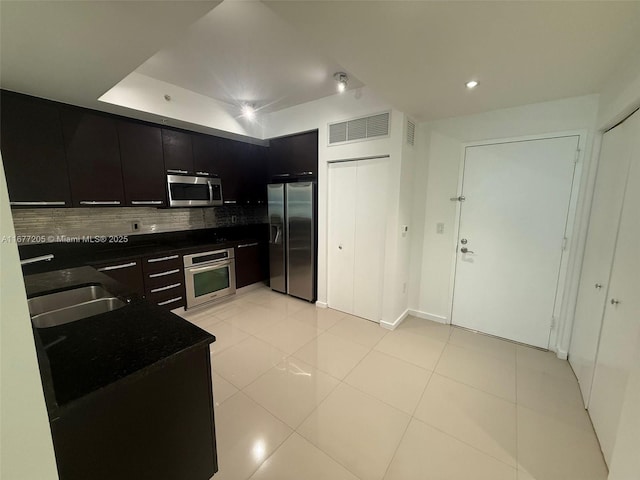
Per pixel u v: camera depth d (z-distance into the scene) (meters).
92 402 0.88
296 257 3.76
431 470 1.45
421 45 1.49
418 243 3.16
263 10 1.68
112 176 2.74
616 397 1.45
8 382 0.55
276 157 3.88
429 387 2.08
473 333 2.88
